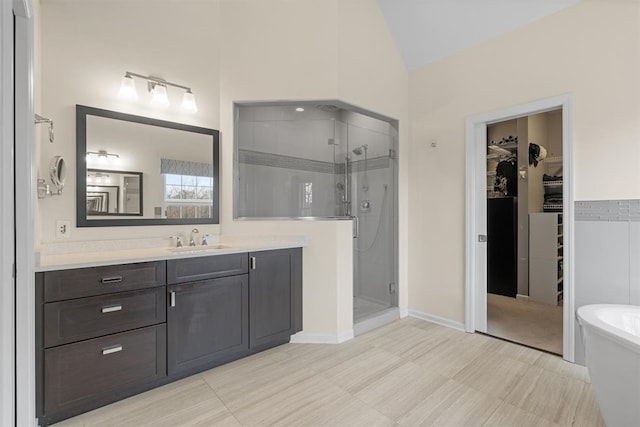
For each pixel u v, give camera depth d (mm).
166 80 2529
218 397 1866
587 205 2236
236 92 2764
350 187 3256
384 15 3107
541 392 1909
